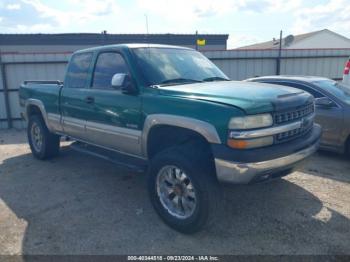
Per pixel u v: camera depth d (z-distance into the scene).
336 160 5.87
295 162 3.30
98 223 3.70
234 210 3.92
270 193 4.39
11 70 10.73
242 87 3.66
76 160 6.21
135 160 4.17
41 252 3.15
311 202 4.10
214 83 3.98
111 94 4.16
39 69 10.88
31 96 6.13
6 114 10.98
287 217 3.73
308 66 12.07
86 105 4.63
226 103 3.08
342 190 4.47
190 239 3.33
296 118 3.45
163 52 4.38
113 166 5.79
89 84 4.67
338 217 3.71
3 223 3.74
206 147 3.34
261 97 3.22
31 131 6.37
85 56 4.88
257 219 3.69
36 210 4.07
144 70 3.92
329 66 12.23
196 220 3.25
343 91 6.16
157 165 3.54
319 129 4.00
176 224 3.44
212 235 3.39
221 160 3.01
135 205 4.15
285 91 3.61
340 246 3.14
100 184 4.92
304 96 3.72
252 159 2.95
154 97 3.62
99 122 4.44
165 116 3.45
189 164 3.21
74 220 3.78
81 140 5.04
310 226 3.52
